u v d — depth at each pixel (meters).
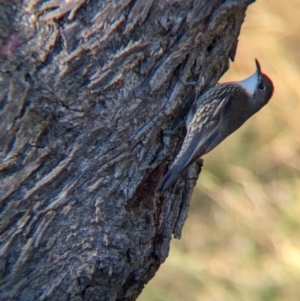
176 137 9.14
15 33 7.93
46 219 8.48
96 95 8.27
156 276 15.88
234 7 8.59
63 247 8.62
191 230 16.84
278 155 17.41
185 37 8.44
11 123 8.09
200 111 9.99
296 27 17.98
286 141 17.47
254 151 17.50
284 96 17.61
